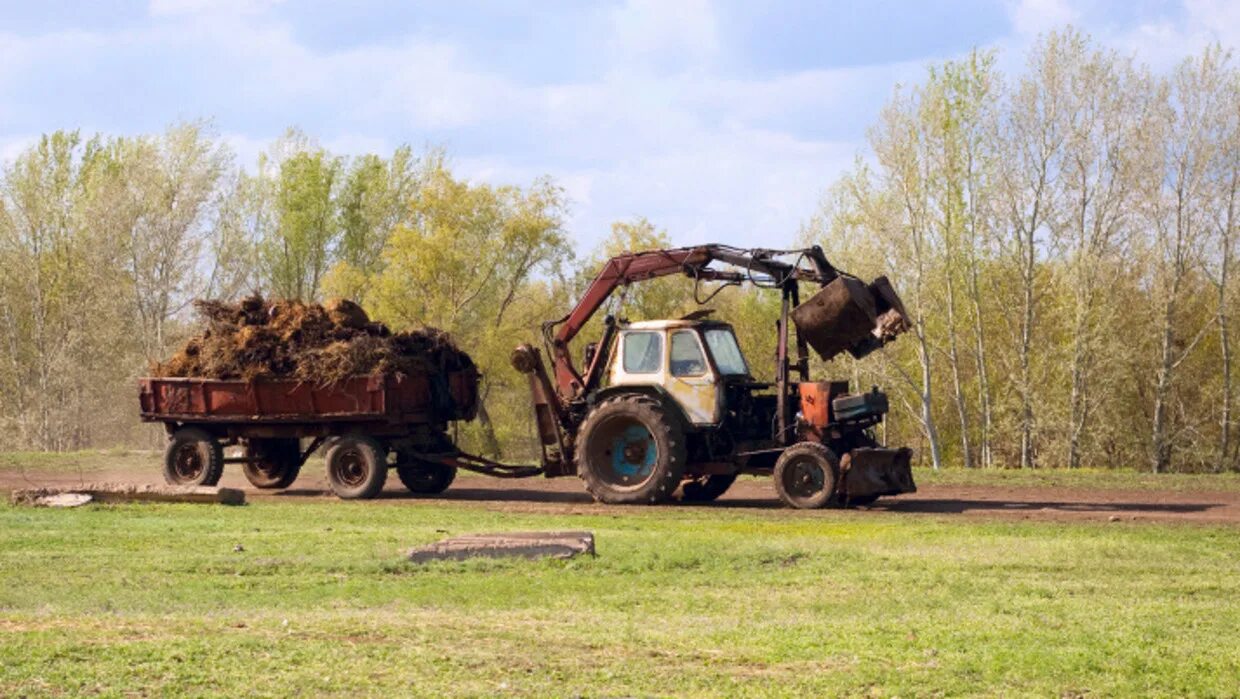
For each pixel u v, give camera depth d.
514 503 18.30
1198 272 37.22
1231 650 8.20
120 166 47.56
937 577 11.04
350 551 12.48
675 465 17.47
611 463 18.17
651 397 17.91
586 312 19.12
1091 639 8.49
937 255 37.19
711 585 10.70
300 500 18.84
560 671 7.48
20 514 15.64
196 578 10.90
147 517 15.58
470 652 7.93
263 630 8.49
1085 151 35.44
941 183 36.41
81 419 46.19
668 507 17.47
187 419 19.81
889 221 36.47
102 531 13.99
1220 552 12.58
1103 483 21.45
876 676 7.40
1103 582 10.88
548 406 19.14
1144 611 9.53
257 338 19.41
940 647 8.24
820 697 7.00
